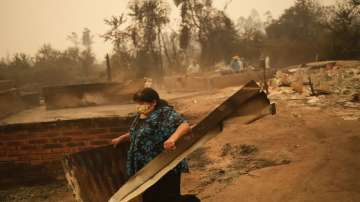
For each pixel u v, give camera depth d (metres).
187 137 3.05
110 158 4.17
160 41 26.75
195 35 28.17
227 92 14.27
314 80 12.92
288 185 4.60
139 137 3.37
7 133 6.32
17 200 5.79
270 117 8.47
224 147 6.67
